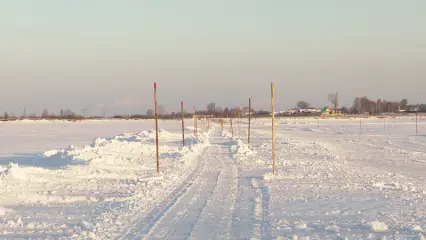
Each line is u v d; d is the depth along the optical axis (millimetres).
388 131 73000
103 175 21969
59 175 21422
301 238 10062
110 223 11859
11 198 15758
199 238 10250
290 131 77500
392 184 19062
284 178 21266
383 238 9914
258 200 15195
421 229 10930
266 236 10375
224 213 13125
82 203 15297
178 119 166375
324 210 13594
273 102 22500
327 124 105062
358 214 12969
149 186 18844
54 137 66750
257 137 60438
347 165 27531
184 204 14648
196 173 23719
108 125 121312
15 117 168625
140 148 34938
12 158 34156
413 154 35938
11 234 10969
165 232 10836
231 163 28922
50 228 11578
